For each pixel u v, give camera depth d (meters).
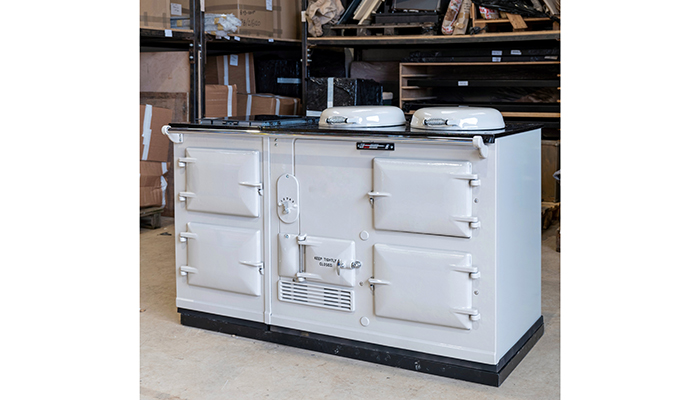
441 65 6.16
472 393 2.52
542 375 2.67
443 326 2.63
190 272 3.22
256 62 6.94
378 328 2.79
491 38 5.38
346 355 2.88
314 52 6.61
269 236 3.00
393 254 2.66
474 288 2.55
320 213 2.85
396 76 6.60
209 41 5.68
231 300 3.16
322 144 2.79
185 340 3.11
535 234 2.97
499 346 2.58
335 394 2.54
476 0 5.38
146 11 5.20
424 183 2.55
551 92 5.97
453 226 2.52
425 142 2.54
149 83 5.83
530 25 5.55
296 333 3.00
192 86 5.64
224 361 2.87
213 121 3.23
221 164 3.02
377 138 2.62
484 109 2.75
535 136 2.90
